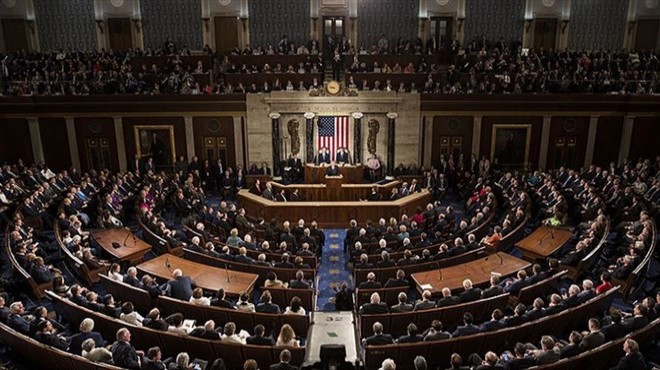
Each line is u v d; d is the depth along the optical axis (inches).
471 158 1016.9
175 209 856.3
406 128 993.5
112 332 403.2
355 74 1007.6
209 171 991.6
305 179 960.3
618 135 1021.8
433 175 940.6
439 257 556.7
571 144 1024.2
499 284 490.0
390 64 1051.3
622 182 829.8
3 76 1034.1
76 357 337.7
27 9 1127.0
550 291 487.5
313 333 366.0
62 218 654.5
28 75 1034.7
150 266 534.6
